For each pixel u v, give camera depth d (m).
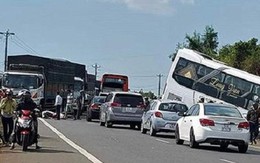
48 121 41.50
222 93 38.56
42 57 50.59
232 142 22.95
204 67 39.56
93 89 76.81
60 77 54.59
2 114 21.36
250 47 68.12
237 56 67.44
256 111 30.73
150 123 30.45
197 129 23.23
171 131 29.67
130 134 31.03
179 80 40.22
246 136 23.06
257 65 58.31
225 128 22.97
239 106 37.81
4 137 21.64
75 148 21.83
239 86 38.09
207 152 22.41
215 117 23.08
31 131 20.06
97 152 20.56
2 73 46.25
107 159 18.41
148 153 20.81
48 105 51.34
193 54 40.22
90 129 33.69
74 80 59.00
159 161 18.33
